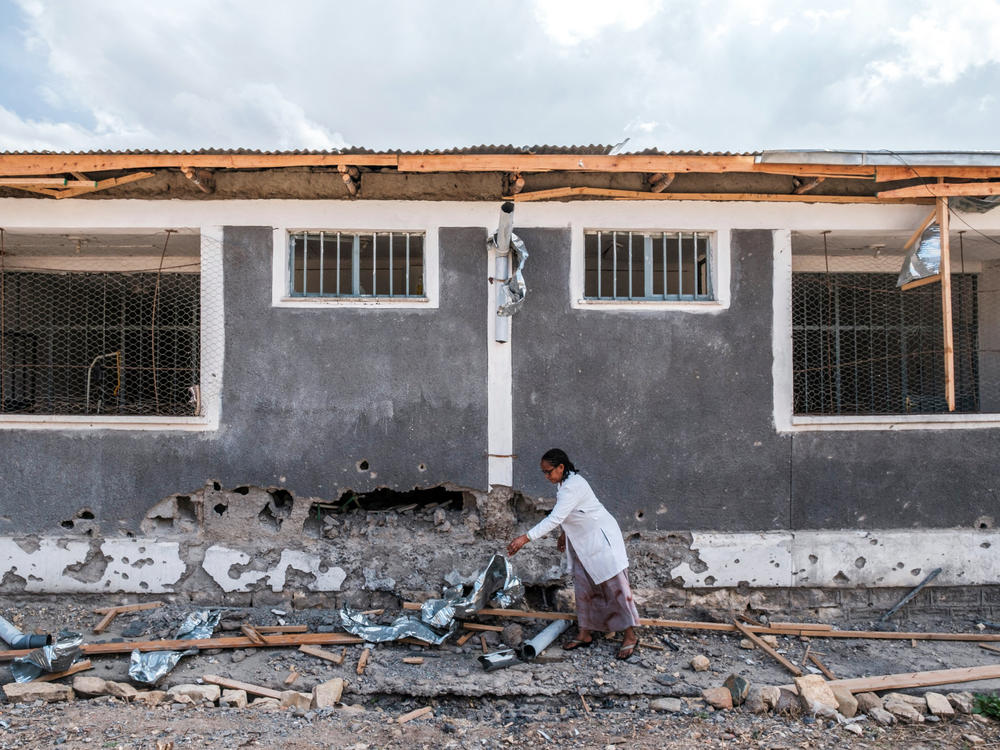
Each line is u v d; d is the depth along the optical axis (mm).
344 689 4414
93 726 3900
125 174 5320
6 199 5508
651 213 5684
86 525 5504
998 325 7277
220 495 5562
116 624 5176
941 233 5379
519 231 5648
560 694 4379
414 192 5594
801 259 7129
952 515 5773
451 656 4852
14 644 4758
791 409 5719
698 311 5703
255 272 5570
